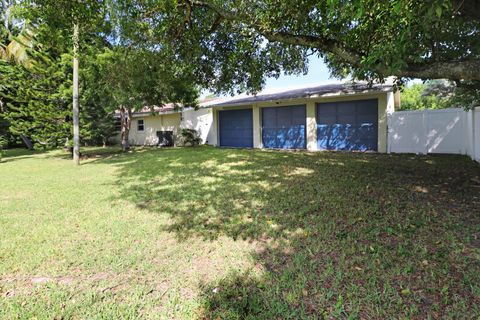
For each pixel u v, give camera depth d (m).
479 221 3.75
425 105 23.72
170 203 5.11
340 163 8.77
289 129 14.62
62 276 2.81
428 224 3.71
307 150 13.32
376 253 3.00
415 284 2.46
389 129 11.42
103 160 11.43
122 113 15.24
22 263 3.05
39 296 2.49
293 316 2.14
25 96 11.43
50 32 5.88
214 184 6.45
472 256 2.87
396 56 3.18
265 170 7.88
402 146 11.20
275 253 3.14
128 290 2.55
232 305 2.30
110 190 6.21
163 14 5.54
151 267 2.93
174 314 2.23
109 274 2.82
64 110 11.63
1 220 4.35
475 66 3.12
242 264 2.94
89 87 11.20
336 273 2.67
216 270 2.84
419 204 4.49
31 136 11.94
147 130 21.20
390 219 3.93
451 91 12.81
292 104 14.30
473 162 8.20
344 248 3.16
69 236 3.73
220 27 6.29
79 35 5.99
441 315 2.09
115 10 4.96
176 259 3.08
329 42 4.66
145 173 8.12
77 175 8.06
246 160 9.91
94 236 3.72
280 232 3.68
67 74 11.02
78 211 4.78
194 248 3.33
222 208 4.74
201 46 6.83
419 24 2.93
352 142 12.62
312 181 6.32
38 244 3.50
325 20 4.83
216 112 17.38
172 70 7.91
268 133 15.38
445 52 4.45
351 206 4.52
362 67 4.01
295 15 4.74
